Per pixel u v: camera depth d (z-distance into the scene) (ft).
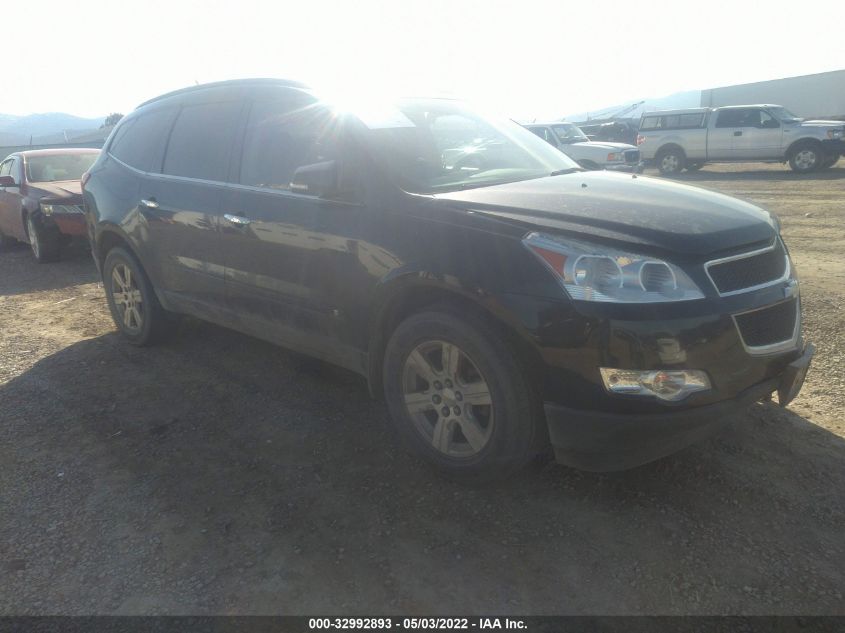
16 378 15.02
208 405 13.20
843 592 7.57
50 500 10.00
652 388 8.07
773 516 8.94
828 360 13.87
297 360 15.44
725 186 51.26
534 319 8.37
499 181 11.41
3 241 33.94
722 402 8.38
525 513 9.25
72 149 34.30
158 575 8.27
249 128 12.98
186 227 13.87
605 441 8.37
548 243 8.54
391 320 10.48
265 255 12.10
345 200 10.70
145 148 15.80
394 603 7.70
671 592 7.68
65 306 21.36
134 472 10.74
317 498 9.81
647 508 9.24
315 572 8.24
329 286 11.03
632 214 9.05
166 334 16.66
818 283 19.92
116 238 16.75
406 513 9.36
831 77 102.17
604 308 8.07
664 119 66.64
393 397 10.40
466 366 9.46
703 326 8.12
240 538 8.94
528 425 8.92
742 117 61.82
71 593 8.01
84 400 13.66
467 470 9.56
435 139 11.94
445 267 9.15
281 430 12.00
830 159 57.72
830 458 10.18
